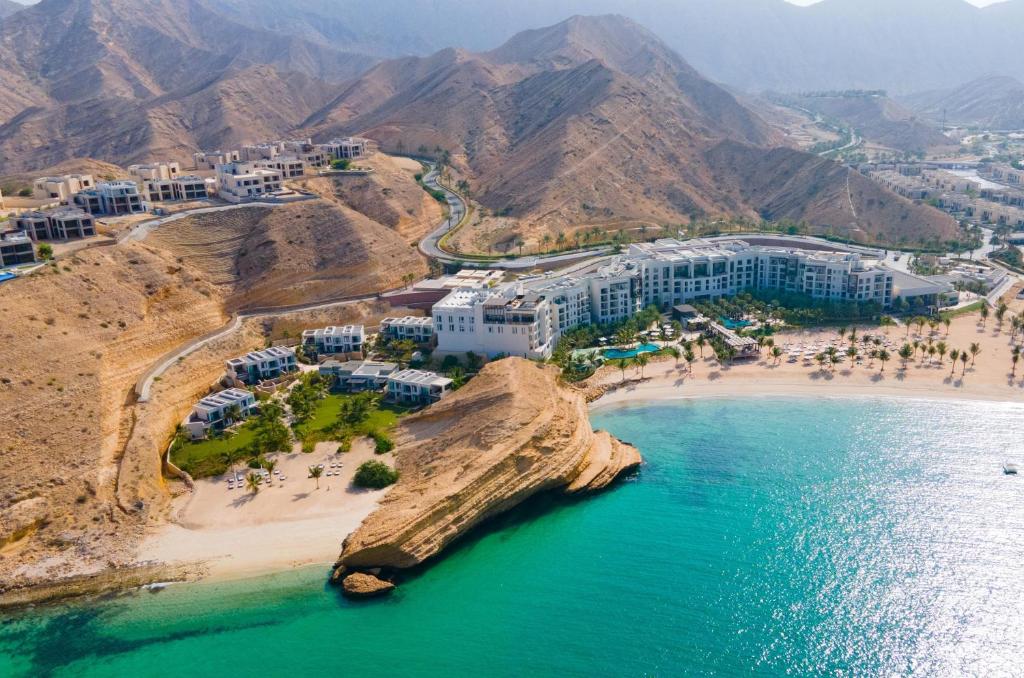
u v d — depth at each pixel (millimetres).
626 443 143500
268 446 140500
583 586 105500
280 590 105812
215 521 120500
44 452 127250
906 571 106938
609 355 187625
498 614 100688
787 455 138875
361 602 103312
